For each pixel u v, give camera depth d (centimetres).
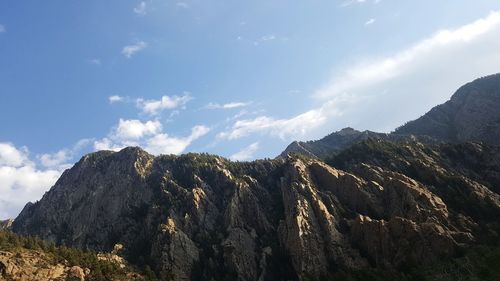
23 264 16000
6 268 15375
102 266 17550
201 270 19750
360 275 15900
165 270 19262
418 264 15688
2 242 17512
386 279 15250
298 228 18875
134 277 17950
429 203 18412
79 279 16238
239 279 18812
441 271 14800
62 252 18188
